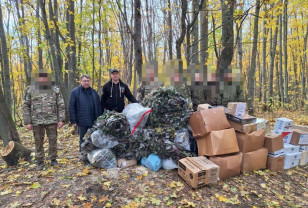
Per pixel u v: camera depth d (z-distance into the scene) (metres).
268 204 2.50
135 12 4.33
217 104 3.90
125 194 2.51
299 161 3.56
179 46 4.17
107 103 3.75
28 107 3.10
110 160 3.11
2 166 3.49
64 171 3.12
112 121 3.05
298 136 3.54
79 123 3.45
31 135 7.03
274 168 3.27
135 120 3.17
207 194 2.58
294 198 2.66
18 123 10.81
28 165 3.47
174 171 3.08
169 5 5.00
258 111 9.25
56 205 2.30
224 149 2.88
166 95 3.23
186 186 2.72
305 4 9.12
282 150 3.35
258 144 3.21
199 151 3.11
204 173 2.63
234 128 3.24
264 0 3.78
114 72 3.65
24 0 5.99
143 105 3.56
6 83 6.30
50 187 2.66
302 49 13.61
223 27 4.38
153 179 2.84
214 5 4.84
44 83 3.10
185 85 3.70
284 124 3.59
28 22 6.84
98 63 10.25
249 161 3.11
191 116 3.21
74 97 3.42
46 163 3.47
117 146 3.17
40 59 9.57
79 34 8.24
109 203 2.34
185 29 4.04
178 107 3.19
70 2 7.43
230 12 4.07
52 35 7.20
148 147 3.16
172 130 3.13
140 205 2.33
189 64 4.11
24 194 2.53
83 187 2.63
